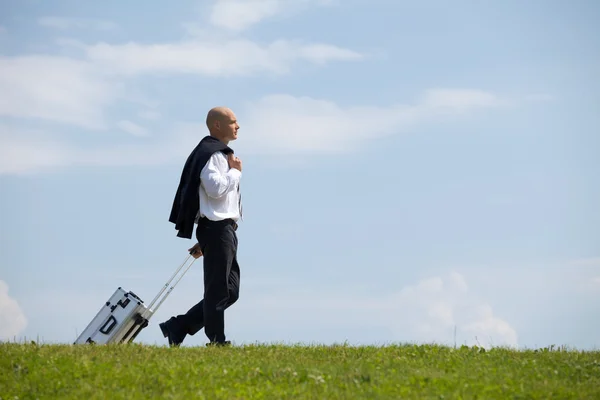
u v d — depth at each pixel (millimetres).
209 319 38500
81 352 33531
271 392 27750
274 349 36344
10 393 27969
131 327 39375
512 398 27438
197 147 39312
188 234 38781
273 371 30422
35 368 30453
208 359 32844
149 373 29719
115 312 39094
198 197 38531
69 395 27594
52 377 29328
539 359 35000
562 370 32281
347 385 28750
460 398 27016
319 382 28969
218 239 38469
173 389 27750
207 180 38094
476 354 36062
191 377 29359
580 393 28406
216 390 27594
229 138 40125
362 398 27062
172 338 39781
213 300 38531
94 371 29844
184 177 39344
